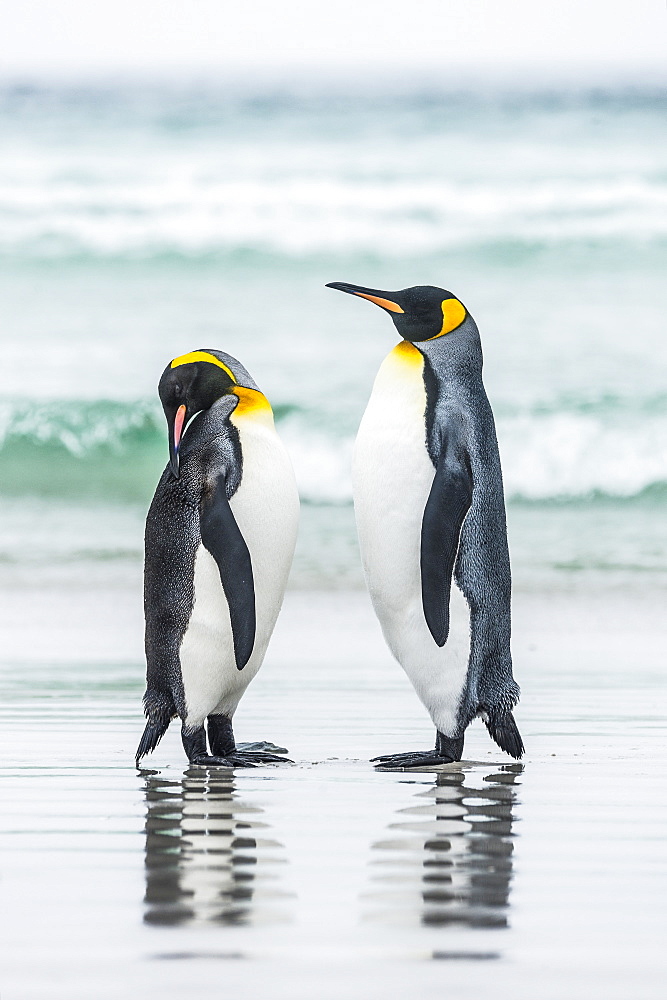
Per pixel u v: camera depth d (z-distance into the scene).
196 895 6.82
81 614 20.83
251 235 49.81
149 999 5.45
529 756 11.05
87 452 36.56
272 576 10.92
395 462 10.79
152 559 10.91
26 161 55.09
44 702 13.67
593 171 53.19
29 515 31.77
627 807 8.95
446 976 5.72
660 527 29.97
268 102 59.19
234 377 10.99
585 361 40.38
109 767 10.51
